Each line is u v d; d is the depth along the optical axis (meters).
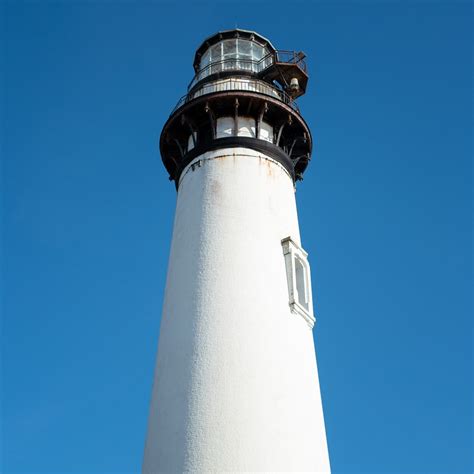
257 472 19.55
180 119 28.70
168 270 25.83
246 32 33.34
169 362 22.50
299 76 31.00
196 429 20.36
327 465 21.62
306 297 24.81
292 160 29.34
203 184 26.36
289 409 21.20
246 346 21.81
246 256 23.89
